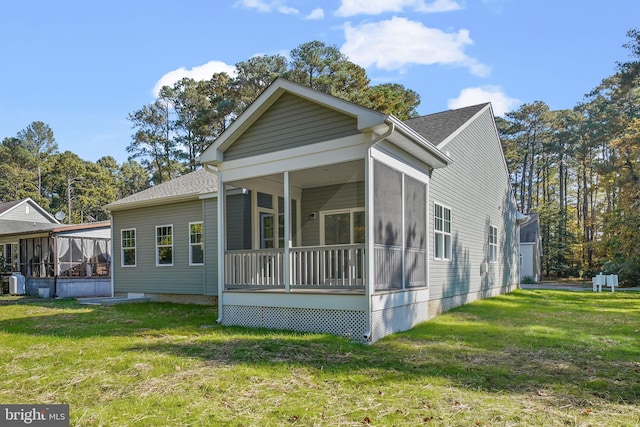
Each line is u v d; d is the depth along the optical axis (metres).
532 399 4.13
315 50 28.66
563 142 37.16
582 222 36.88
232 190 11.41
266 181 9.84
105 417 3.69
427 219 9.34
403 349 6.19
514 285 18.50
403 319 7.94
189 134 37.81
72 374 4.92
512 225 18.30
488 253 14.54
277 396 4.20
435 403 4.01
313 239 11.28
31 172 46.84
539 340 6.86
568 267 31.27
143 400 4.09
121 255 14.79
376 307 6.89
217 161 8.48
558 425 3.53
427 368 5.18
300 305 7.44
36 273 17.98
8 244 19.70
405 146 7.93
